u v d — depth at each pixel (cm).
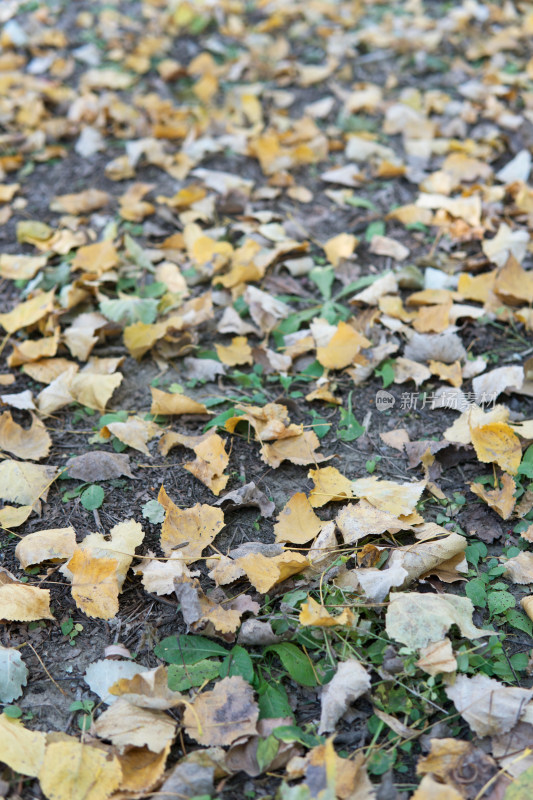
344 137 355
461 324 249
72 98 391
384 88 396
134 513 194
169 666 158
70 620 171
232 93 389
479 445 195
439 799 129
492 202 299
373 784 139
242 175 333
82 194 312
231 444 210
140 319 246
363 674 150
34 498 194
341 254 274
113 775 136
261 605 169
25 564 177
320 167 338
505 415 205
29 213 312
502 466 192
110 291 267
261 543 181
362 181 323
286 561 167
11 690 155
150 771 139
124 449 211
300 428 207
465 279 252
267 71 413
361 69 416
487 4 475
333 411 223
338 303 261
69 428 220
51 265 280
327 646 159
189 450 211
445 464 205
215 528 182
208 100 391
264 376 235
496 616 169
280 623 163
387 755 143
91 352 242
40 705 155
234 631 159
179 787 135
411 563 170
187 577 170
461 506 193
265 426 206
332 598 167
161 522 190
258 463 207
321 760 137
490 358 238
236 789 141
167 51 437
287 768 138
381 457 208
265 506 193
